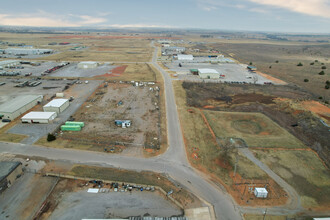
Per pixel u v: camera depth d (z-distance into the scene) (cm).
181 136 4794
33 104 6078
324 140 4616
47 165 3662
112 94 7356
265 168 3775
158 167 3738
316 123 5344
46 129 4869
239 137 4759
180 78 9750
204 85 8656
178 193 3159
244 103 6762
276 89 8356
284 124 5409
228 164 3850
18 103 5791
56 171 3519
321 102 6850
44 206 2858
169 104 6638
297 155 4159
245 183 3406
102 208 2856
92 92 7488
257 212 2886
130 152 4128
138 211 2831
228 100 7012
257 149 4325
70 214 2748
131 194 3120
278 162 3941
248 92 7900
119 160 3878
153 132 4906
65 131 4806
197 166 3803
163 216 2775
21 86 7794
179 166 3788
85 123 5203
